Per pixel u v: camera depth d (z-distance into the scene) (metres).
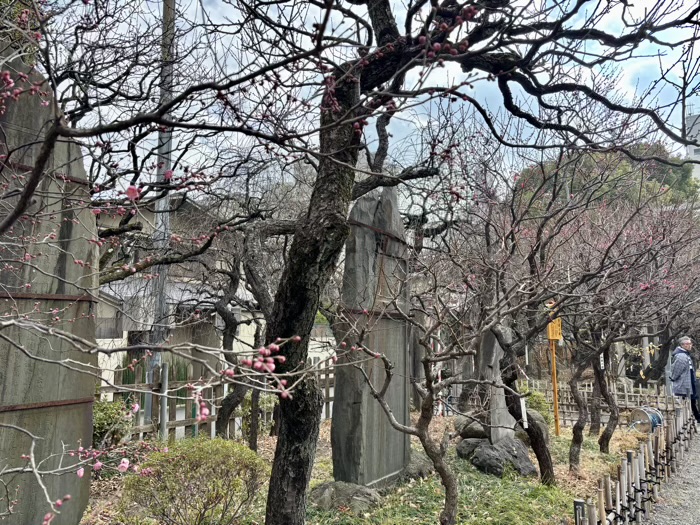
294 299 3.68
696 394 11.28
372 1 4.03
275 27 3.76
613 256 6.64
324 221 3.62
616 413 8.66
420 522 4.81
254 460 4.16
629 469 5.77
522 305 4.47
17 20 2.92
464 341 4.62
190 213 7.09
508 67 4.13
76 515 4.01
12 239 3.19
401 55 3.68
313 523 4.73
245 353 1.77
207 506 3.98
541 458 6.55
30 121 3.71
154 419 7.91
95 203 3.55
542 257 6.25
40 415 3.80
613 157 7.20
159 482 3.83
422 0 3.21
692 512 6.51
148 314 7.45
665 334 15.83
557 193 6.05
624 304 6.57
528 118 4.57
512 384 6.91
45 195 3.02
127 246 5.75
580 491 6.58
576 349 10.55
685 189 12.33
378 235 6.43
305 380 3.67
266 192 7.25
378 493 5.66
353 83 3.59
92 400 4.21
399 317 6.71
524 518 5.15
